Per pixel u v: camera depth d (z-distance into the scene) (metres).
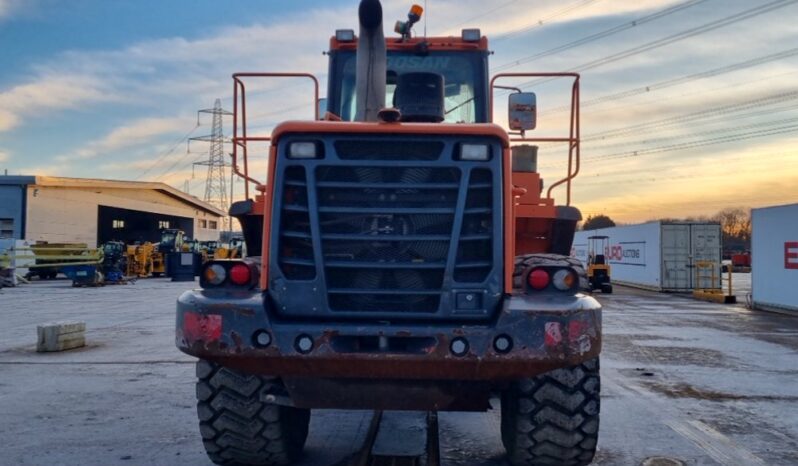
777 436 6.25
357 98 4.92
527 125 6.05
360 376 4.14
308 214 4.23
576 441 4.50
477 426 6.53
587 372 4.52
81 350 11.08
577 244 43.94
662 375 9.26
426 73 5.17
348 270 4.21
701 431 6.39
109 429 6.29
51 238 40.84
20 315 16.98
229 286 4.31
